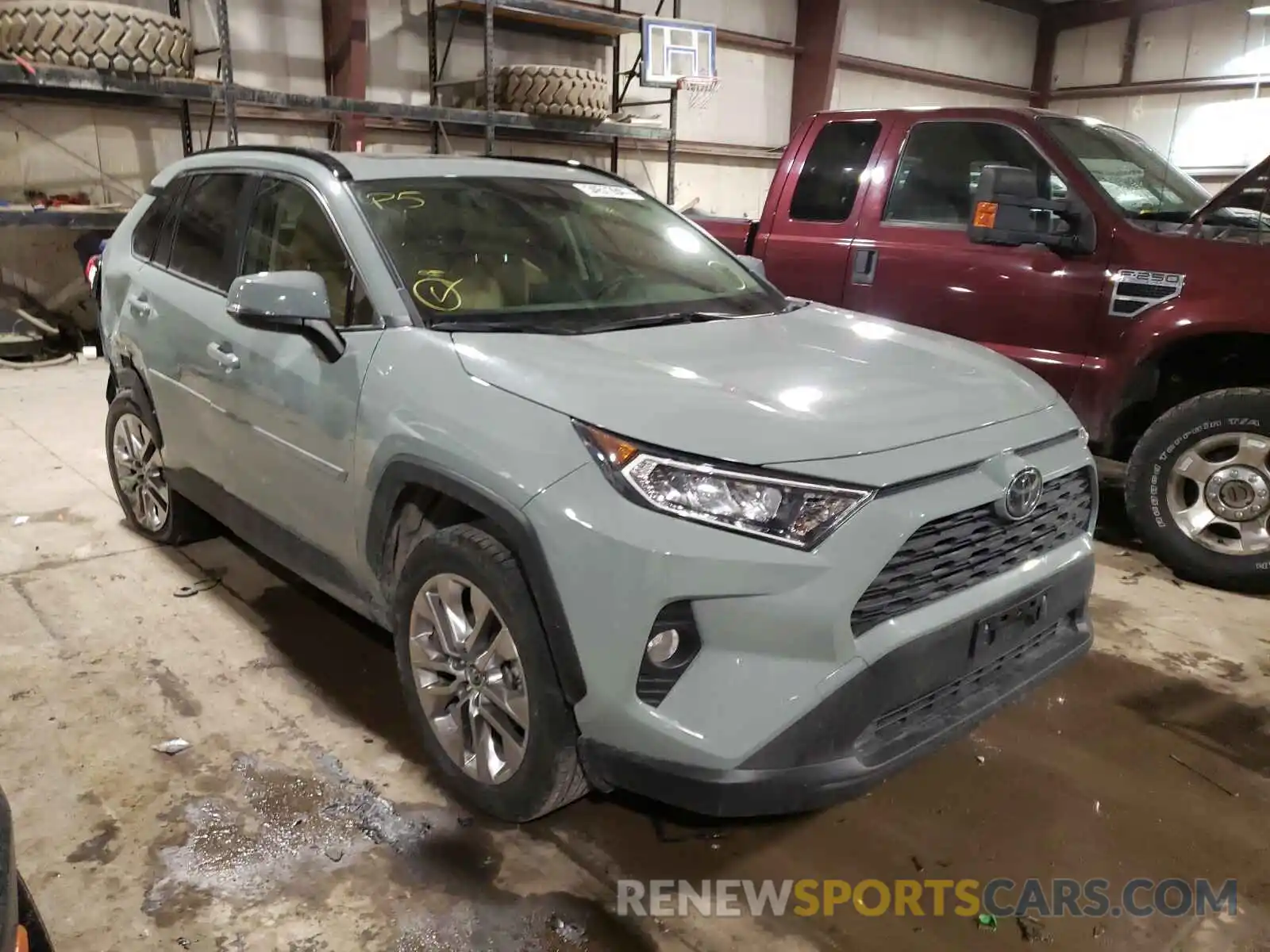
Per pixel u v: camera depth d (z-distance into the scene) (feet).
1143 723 9.36
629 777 6.47
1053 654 8.09
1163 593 12.32
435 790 7.97
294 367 8.69
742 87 38.06
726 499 6.11
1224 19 42.88
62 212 22.39
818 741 6.20
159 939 6.35
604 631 6.20
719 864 7.22
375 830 7.45
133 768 8.18
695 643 6.24
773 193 16.39
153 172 26.09
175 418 11.13
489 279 8.75
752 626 6.08
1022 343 13.47
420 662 7.80
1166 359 12.91
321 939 6.38
